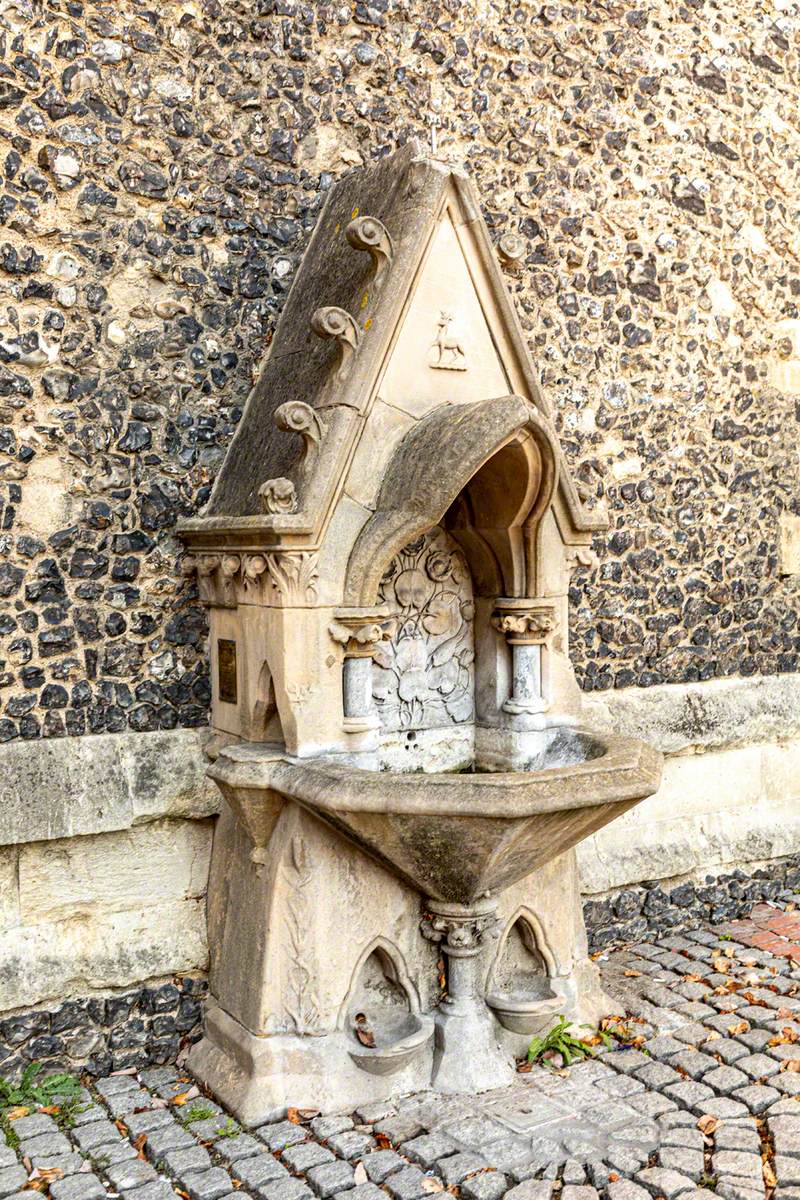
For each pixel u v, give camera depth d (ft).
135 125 13.06
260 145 14.01
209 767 12.14
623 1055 12.84
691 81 17.63
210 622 13.33
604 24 16.80
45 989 12.28
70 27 12.65
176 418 13.34
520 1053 12.92
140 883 12.99
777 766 18.94
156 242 13.20
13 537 12.32
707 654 18.11
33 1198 10.14
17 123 12.32
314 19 14.46
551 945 13.39
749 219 18.31
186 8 13.44
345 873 11.93
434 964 12.57
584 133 16.65
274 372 13.51
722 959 15.94
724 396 18.15
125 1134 11.31
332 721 11.86
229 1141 11.05
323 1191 10.19
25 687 12.37
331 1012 11.82
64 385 12.60
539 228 16.28
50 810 12.20
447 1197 10.05
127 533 12.97
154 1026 12.95
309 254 14.05
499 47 15.96
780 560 18.97
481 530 13.34
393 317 12.12
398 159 13.17
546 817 11.00
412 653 13.57
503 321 13.05
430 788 10.59
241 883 12.47
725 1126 11.21
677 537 17.70
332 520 11.76
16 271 12.32
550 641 13.74
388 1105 11.73
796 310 18.94
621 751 12.24
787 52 18.66
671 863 17.26
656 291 17.35
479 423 11.43
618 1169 10.46
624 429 17.10
